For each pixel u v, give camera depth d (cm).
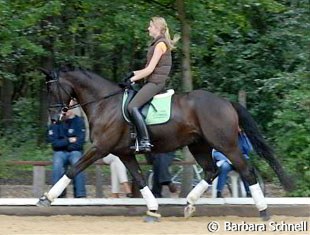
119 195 1278
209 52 1658
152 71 1044
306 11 1711
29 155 1778
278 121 1322
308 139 1284
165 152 1077
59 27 1781
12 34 1354
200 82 1833
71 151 1184
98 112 1071
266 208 1077
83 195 1202
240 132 1152
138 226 1028
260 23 1747
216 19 1355
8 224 1038
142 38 1317
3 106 2322
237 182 1239
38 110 2281
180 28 1331
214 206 1138
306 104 1316
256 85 1742
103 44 1512
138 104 1041
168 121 1051
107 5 1323
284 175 1077
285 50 1717
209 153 1105
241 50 1762
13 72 2177
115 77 2198
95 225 1035
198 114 1055
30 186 1517
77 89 1085
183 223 1059
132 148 1060
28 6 1328
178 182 1393
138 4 1338
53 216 1124
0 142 1808
